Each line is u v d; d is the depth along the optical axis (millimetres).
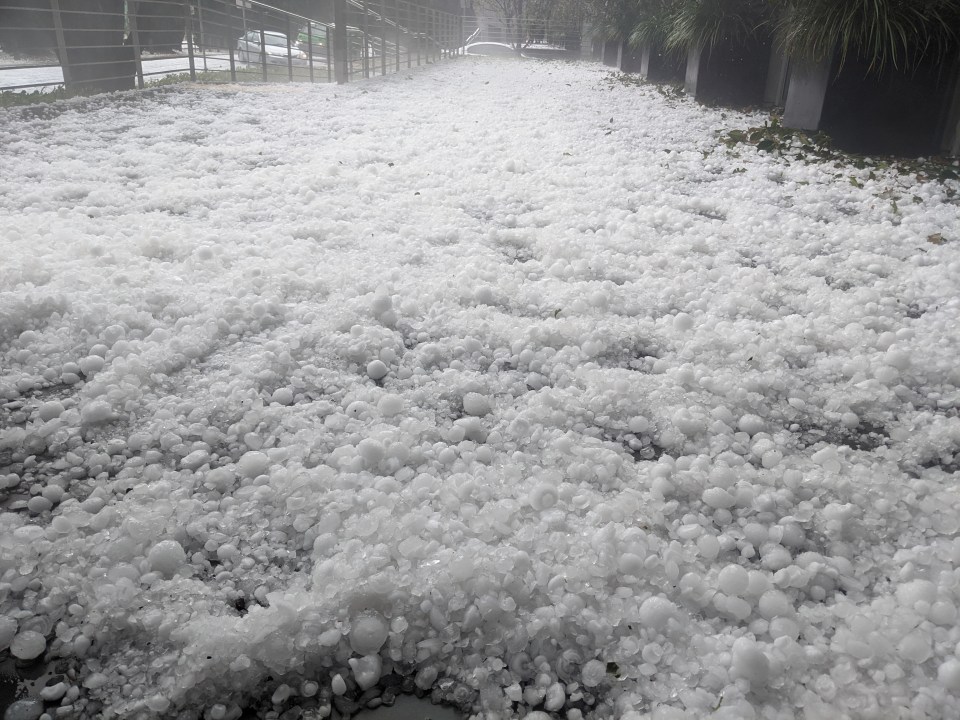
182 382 1841
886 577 1313
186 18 10148
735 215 3783
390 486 1439
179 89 9195
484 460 1604
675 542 1313
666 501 1490
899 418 1870
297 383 1874
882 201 4059
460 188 4172
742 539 1389
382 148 5504
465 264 2797
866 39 5703
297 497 1392
